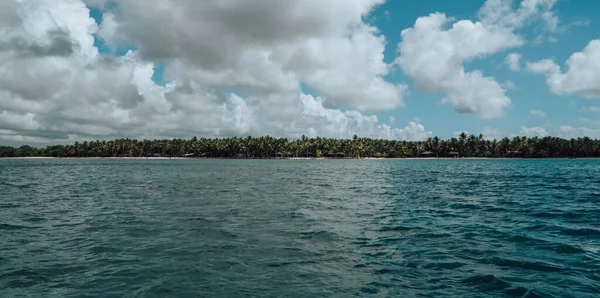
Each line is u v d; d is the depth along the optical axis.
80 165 137.88
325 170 89.56
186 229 15.84
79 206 23.88
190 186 41.03
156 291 8.55
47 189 37.75
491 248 12.39
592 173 67.62
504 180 50.31
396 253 11.86
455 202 25.69
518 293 8.38
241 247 12.65
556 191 33.53
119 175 67.06
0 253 11.98
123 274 9.78
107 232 15.24
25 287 8.85
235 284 9.01
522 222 17.44
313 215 19.83
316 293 8.44
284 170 89.88
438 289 8.69
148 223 17.34
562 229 15.59
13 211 21.77
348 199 27.72
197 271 10.01
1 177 61.59
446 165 127.50
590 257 11.18
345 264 10.69
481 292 8.46
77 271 10.06
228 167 112.88
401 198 28.45
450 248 12.46
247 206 23.58
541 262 10.73
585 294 8.27
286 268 10.27
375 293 8.43
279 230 15.64
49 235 14.74
